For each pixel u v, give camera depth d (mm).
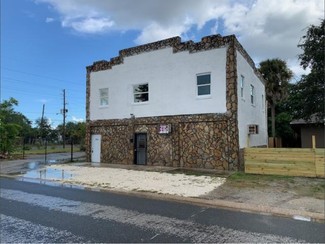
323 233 5637
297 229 5887
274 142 26438
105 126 20344
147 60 18484
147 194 9523
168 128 17141
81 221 6457
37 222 6375
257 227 6027
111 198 9031
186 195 9211
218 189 10039
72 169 16328
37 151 37500
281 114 30078
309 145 23594
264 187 10273
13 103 28375
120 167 16875
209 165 15766
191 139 16453
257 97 21188
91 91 21312
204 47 16312
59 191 10250
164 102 17594
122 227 6008
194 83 16547
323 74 18156
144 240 5242
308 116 20500
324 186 10305
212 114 15797
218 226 6094
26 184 11898
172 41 17453
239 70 16219
